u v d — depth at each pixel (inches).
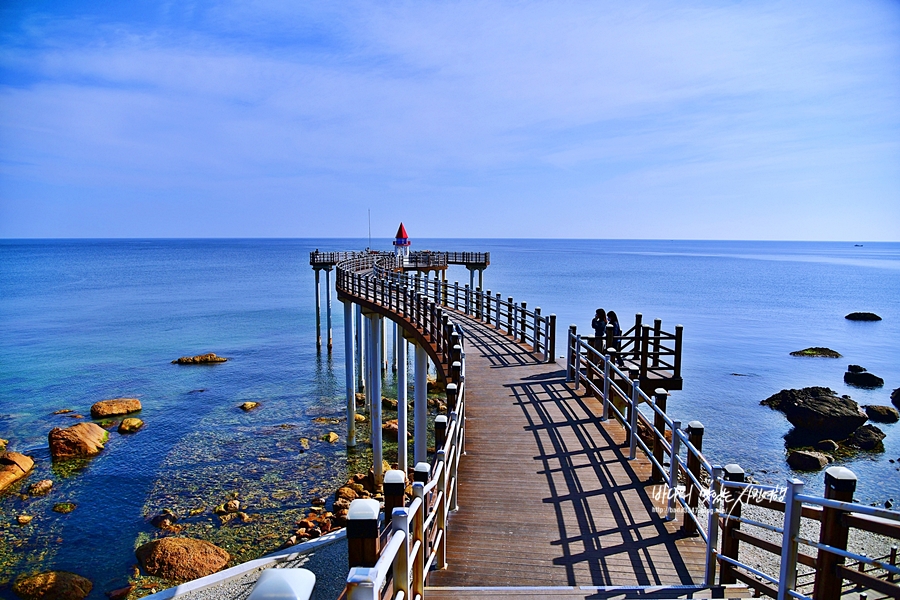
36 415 958.4
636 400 337.4
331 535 455.2
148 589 445.7
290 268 5142.7
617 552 236.1
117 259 6633.9
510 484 301.3
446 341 494.3
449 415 277.7
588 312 2145.7
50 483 658.2
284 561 409.1
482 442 362.3
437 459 219.5
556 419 407.8
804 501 156.8
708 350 1614.2
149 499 624.7
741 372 1354.6
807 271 5334.6
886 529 138.6
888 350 1676.9
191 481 676.1
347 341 834.8
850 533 538.3
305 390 1128.8
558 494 289.6
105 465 727.7
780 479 743.7
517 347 676.7
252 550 512.1
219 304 2561.5
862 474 764.0
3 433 861.8
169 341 1664.6
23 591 440.5
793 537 161.6
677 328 506.9
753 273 4926.2
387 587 140.6
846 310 2541.8
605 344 532.1
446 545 240.5
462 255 1752.0
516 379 522.9
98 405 957.8
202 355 1392.7
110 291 3083.2
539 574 219.8
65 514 587.2
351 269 1264.8
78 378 1219.9
